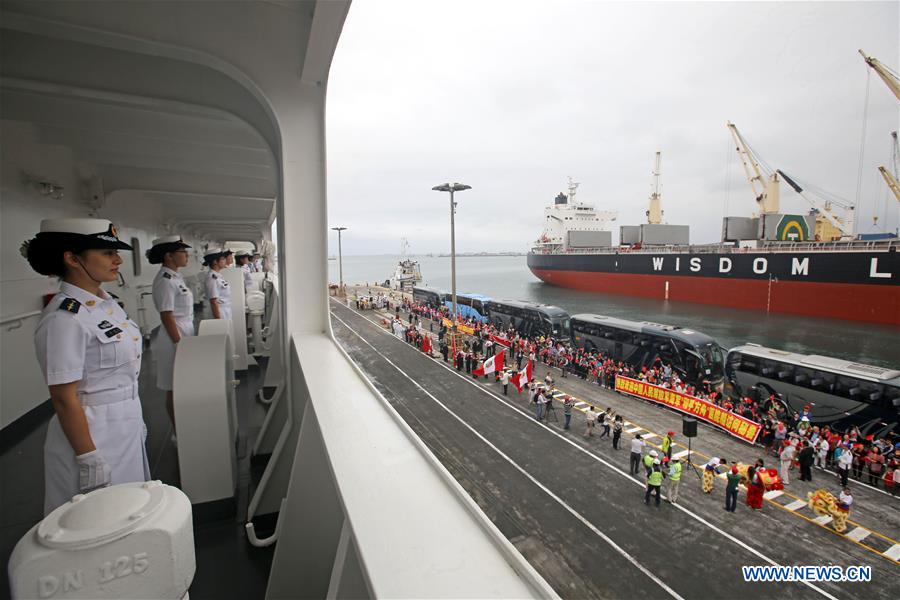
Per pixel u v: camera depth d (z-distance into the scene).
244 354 7.64
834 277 27.19
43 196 6.23
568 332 27.12
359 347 30.34
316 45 3.07
